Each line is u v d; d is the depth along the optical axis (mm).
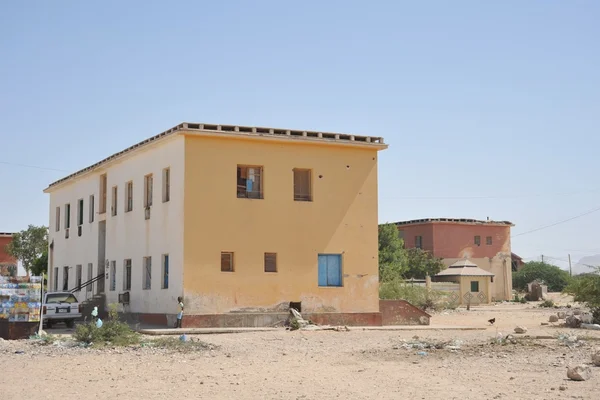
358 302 33281
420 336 26891
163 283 32562
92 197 42469
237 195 31828
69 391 13586
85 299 41719
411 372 16156
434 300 45562
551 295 72688
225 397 12891
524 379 14914
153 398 12797
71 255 45250
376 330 30156
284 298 31906
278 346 22797
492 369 16562
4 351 20641
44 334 25516
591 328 30609
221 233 31094
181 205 30781
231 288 31000
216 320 30500
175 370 16609
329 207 33312
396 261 62562
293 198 32719
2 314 25078
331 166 33562
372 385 14242
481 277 61594
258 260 31641
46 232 65500
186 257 30406
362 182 34125
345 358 19172
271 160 32375
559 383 14344
